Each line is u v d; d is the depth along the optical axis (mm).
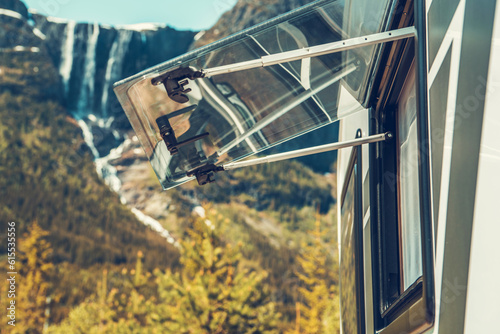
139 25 195375
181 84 1722
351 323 2449
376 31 1608
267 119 1938
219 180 179875
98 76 191625
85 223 126000
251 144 2023
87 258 105438
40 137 164125
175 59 1688
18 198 119500
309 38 1654
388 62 1711
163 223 150500
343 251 2980
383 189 1874
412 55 1613
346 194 2746
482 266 915
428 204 1187
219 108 1854
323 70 1786
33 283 35875
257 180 189125
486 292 900
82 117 189250
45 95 182375
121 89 1742
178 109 1812
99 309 25703
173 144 1832
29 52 191875
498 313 859
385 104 1902
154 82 1729
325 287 28453
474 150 959
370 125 1942
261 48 1680
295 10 1583
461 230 1001
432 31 1237
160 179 1970
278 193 186375
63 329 29250
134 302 22812
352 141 1878
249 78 1787
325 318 26156
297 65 1745
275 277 110750
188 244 15914
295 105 1922
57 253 103062
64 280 65062
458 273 1007
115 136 185875
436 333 1128
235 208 172000
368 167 1967
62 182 144125
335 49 1631
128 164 176375
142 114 1812
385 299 1803
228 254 16172
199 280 15352
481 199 925
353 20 1592
